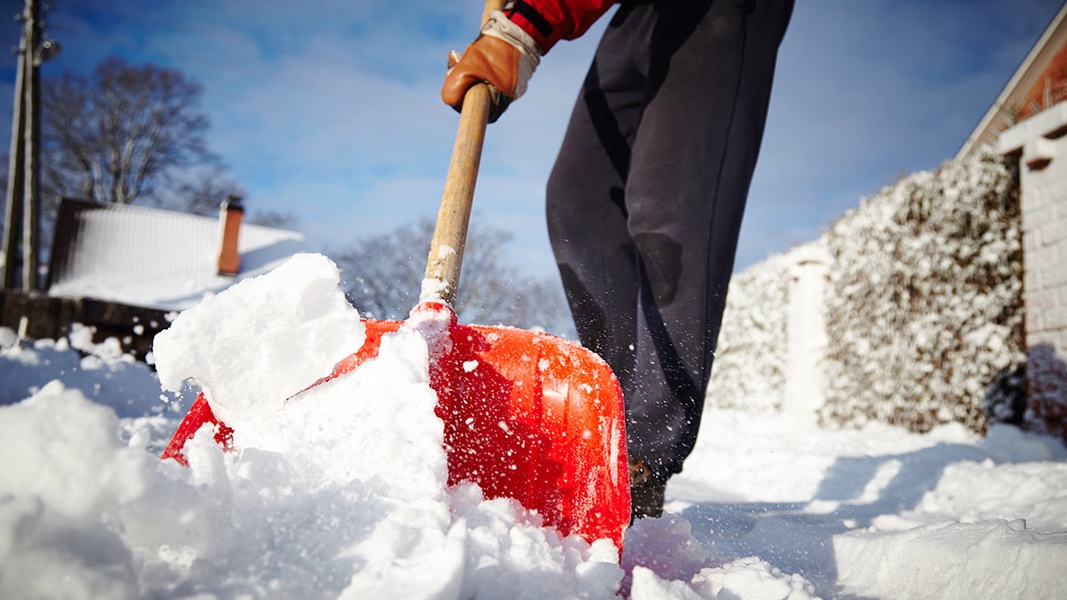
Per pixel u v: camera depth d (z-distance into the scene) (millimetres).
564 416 1274
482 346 1321
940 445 4770
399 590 834
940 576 1305
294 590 827
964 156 6156
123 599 729
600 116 1881
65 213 18406
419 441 1043
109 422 771
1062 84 14336
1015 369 5539
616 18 1914
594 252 1857
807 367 7895
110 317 5047
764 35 1692
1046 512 2072
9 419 755
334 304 1124
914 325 6289
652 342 1597
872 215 6969
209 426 1110
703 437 5391
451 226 1403
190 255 18641
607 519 1212
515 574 961
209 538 838
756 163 1716
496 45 1603
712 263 1590
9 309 4852
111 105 30469
